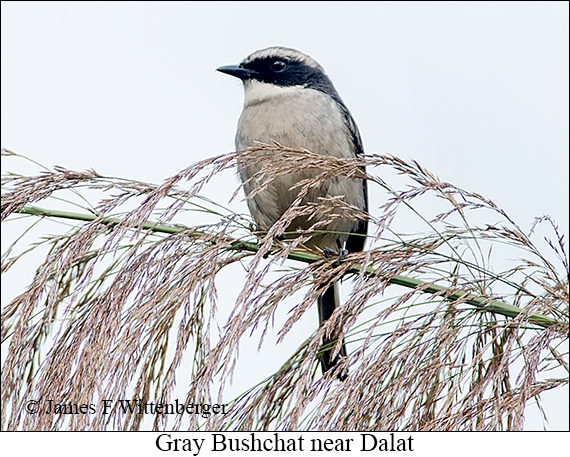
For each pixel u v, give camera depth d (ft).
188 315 18.84
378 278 18.78
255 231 20.70
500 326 18.80
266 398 17.70
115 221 20.98
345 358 17.75
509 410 17.15
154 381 18.49
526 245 19.77
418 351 17.95
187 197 19.93
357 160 20.08
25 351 19.56
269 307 18.08
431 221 19.66
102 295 19.06
